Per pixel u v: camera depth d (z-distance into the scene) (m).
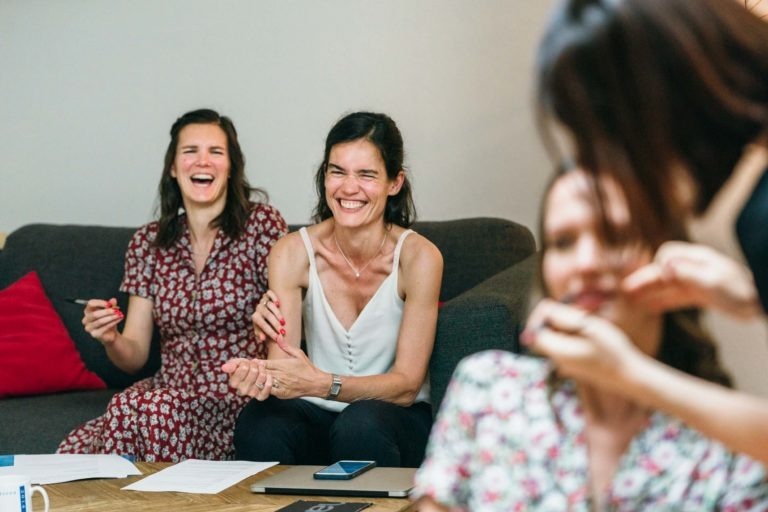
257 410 2.52
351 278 2.61
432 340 2.51
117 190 4.01
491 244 3.10
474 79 3.54
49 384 3.25
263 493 1.87
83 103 4.04
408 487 1.83
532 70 0.69
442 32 3.57
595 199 0.70
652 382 0.71
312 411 2.58
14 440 2.86
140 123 3.97
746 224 0.78
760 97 0.65
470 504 0.86
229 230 2.96
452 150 3.57
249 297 2.94
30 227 3.62
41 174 4.11
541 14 3.45
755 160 0.72
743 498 0.78
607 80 0.65
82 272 3.47
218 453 2.83
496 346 2.35
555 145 0.70
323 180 2.75
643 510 0.80
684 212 0.69
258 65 3.81
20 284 3.40
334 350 2.62
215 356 2.94
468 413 0.86
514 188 3.50
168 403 2.74
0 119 4.14
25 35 4.09
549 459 0.82
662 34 0.64
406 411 2.50
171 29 3.91
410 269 2.55
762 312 0.71
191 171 2.92
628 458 0.80
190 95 3.90
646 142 0.66
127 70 3.97
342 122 2.57
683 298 0.73
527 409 0.83
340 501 1.79
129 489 1.93
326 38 3.72
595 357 0.71
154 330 3.31
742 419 0.68
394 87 3.63
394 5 3.63
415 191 3.61
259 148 3.82
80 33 4.02
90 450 2.73
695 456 0.79
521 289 2.47
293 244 2.64
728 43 0.65
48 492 1.93
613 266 0.73
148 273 3.03
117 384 3.41
